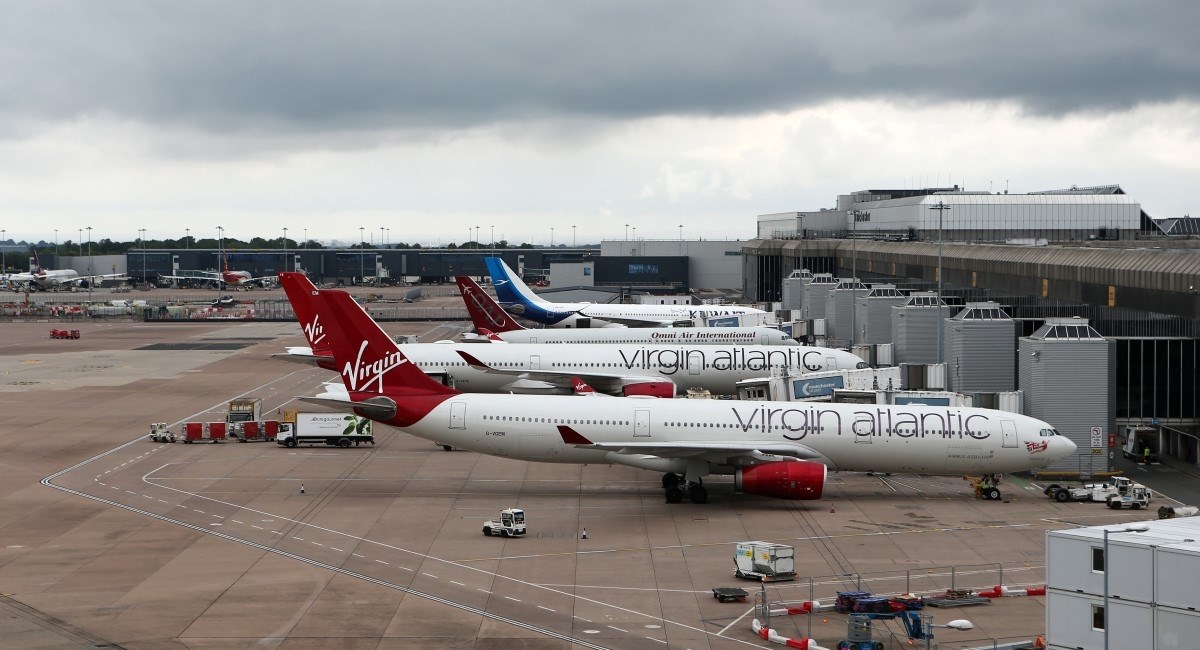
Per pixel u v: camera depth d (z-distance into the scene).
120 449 91.50
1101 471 79.94
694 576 55.88
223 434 96.31
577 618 49.16
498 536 63.81
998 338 91.75
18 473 81.38
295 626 47.88
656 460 72.50
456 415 73.38
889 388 95.75
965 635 46.44
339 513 69.44
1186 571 33.16
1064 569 36.12
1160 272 79.88
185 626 47.81
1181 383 88.94
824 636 46.34
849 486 78.50
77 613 49.56
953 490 77.25
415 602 51.38
